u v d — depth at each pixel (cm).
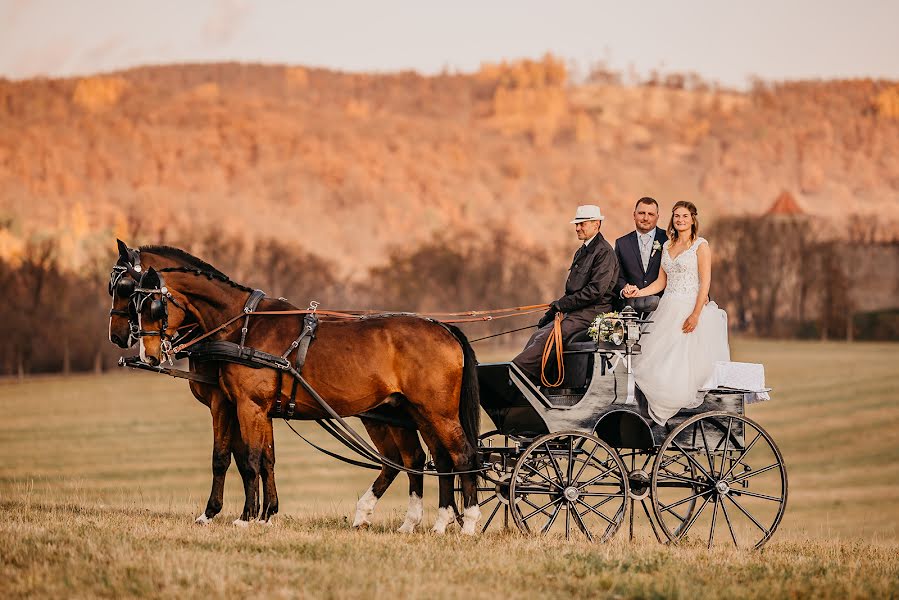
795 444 4712
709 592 825
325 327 1127
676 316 1096
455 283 14750
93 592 790
